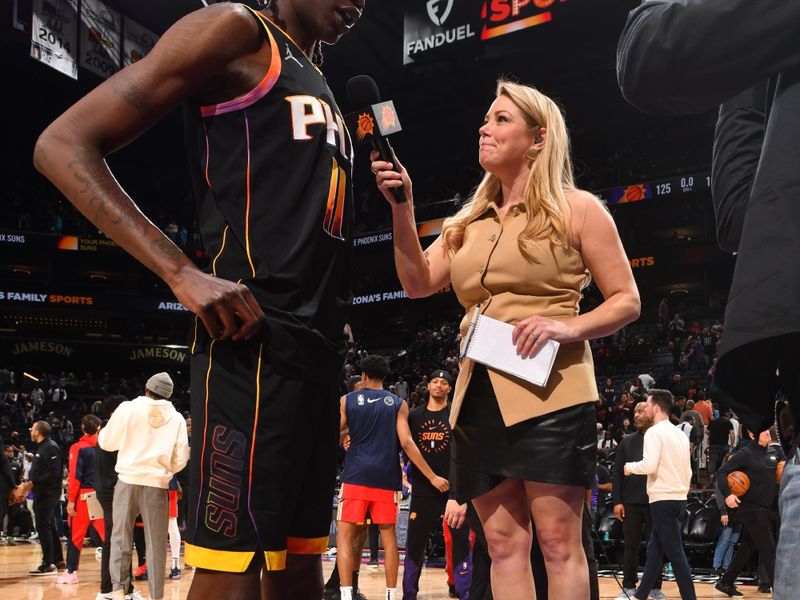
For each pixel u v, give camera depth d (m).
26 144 31.53
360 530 6.23
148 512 5.91
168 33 1.48
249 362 1.46
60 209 31.16
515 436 2.02
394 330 33.66
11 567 9.84
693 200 24.73
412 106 30.92
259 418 1.45
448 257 2.39
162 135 33.16
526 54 26.42
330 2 1.65
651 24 1.27
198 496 1.47
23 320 31.06
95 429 8.29
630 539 7.21
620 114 28.14
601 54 25.45
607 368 22.53
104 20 19.84
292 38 1.67
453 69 27.44
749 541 7.48
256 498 1.43
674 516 6.32
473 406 2.10
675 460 6.36
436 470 6.04
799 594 1.20
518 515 2.13
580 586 2.00
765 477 6.97
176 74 1.45
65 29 18.75
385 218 31.72
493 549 2.15
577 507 2.04
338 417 1.67
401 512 10.22
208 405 1.48
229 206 1.53
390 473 5.99
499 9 20.55
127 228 1.42
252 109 1.52
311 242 1.53
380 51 28.22
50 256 30.47
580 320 2.03
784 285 1.16
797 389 1.21
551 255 2.08
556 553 2.01
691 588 6.25
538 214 2.10
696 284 28.80
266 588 1.63
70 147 1.40
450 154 32.16
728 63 1.22
